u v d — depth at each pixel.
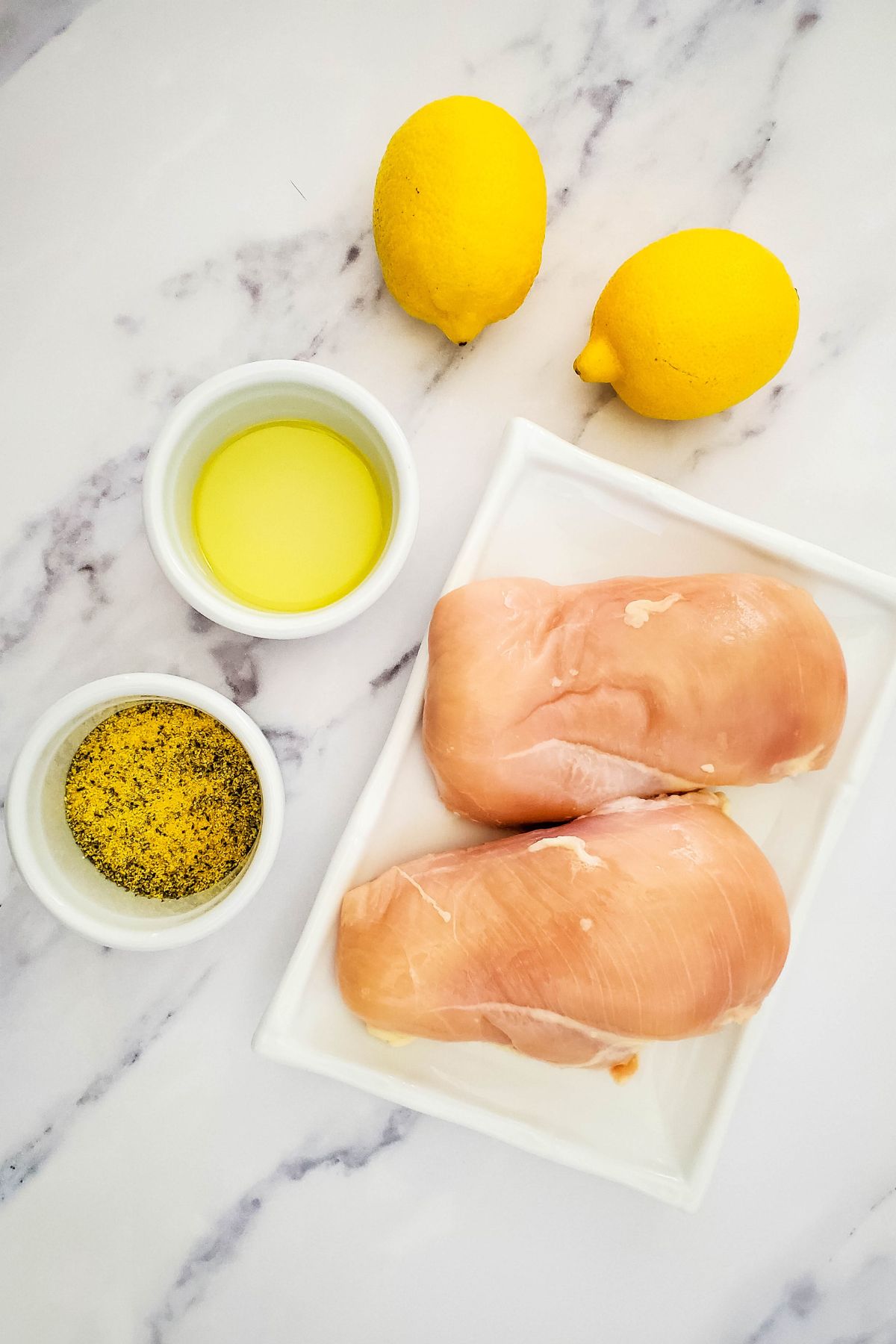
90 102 0.41
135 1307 0.42
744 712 0.35
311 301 0.41
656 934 0.34
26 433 0.41
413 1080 0.39
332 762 0.41
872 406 0.42
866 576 0.38
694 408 0.37
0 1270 0.42
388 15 0.40
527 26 0.40
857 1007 0.43
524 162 0.35
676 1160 0.39
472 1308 0.43
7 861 0.41
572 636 0.36
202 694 0.34
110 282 0.41
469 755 0.36
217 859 0.38
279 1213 0.43
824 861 0.39
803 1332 0.44
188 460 0.35
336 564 0.38
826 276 0.41
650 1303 0.44
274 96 0.41
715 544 0.39
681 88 0.41
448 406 0.41
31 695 0.41
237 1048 0.42
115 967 0.42
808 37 0.41
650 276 0.35
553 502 0.39
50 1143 0.42
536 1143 0.39
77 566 0.41
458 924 0.35
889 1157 0.43
